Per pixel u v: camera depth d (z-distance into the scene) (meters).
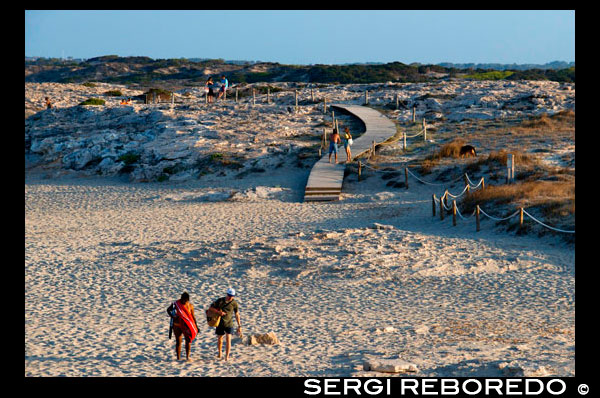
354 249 42.19
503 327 26.94
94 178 88.06
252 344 25.30
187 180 80.56
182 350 24.80
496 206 51.22
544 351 22.19
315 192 66.12
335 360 22.38
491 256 40.31
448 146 75.81
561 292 32.91
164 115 109.44
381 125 98.88
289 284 36.66
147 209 65.00
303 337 26.47
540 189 52.88
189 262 41.81
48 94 146.62
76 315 30.92
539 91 124.38
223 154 86.25
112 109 116.62
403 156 79.81
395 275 37.31
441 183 66.12
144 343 25.92
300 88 157.50
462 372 19.19
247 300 33.59
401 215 56.44
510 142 80.31
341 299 33.28
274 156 84.75
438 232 48.78
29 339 26.38
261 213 59.88
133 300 34.03
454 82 147.88
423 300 32.62
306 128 102.25
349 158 78.25
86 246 48.09
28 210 66.50
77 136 106.00
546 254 40.44
